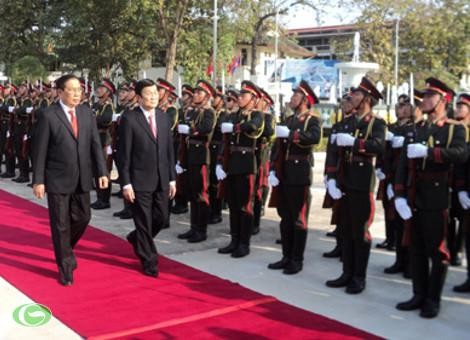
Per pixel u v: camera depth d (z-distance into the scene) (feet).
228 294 16.07
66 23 74.13
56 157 16.93
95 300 15.51
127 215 26.12
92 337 12.90
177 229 24.40
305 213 18.49
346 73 56.80
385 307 15.53
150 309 14.83
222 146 20.70
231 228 20.74
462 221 17.80
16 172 39.73
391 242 21.72
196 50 77.77
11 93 38.55
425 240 14.93
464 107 18.01
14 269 18.17
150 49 80.53
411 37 104.01
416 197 14.90
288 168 18.29
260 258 20.15
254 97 20.26
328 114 55.11
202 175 22.04
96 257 19.67
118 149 18.11
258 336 13.25
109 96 28.76
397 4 93.56
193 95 23.07
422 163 14.76
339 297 16.25
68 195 17.15
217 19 74.69
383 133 16.31
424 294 15.31
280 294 16.37
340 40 113.91
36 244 21.18
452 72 108.78
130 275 17.76
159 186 18.24
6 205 28.17
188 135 22.98
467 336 13.64
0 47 83.15
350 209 16.72
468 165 17.29
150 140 17.94
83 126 17.37
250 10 80.07
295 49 128.16
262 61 116.37
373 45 99.66
